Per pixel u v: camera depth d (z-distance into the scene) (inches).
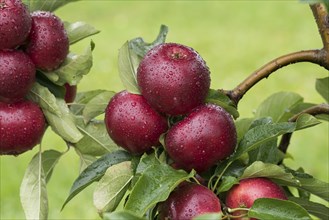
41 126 62.7
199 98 58.3
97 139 67.8
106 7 539.2
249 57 410.9
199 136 57.4
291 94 76.2
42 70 63.4
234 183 56.0
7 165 240.2
